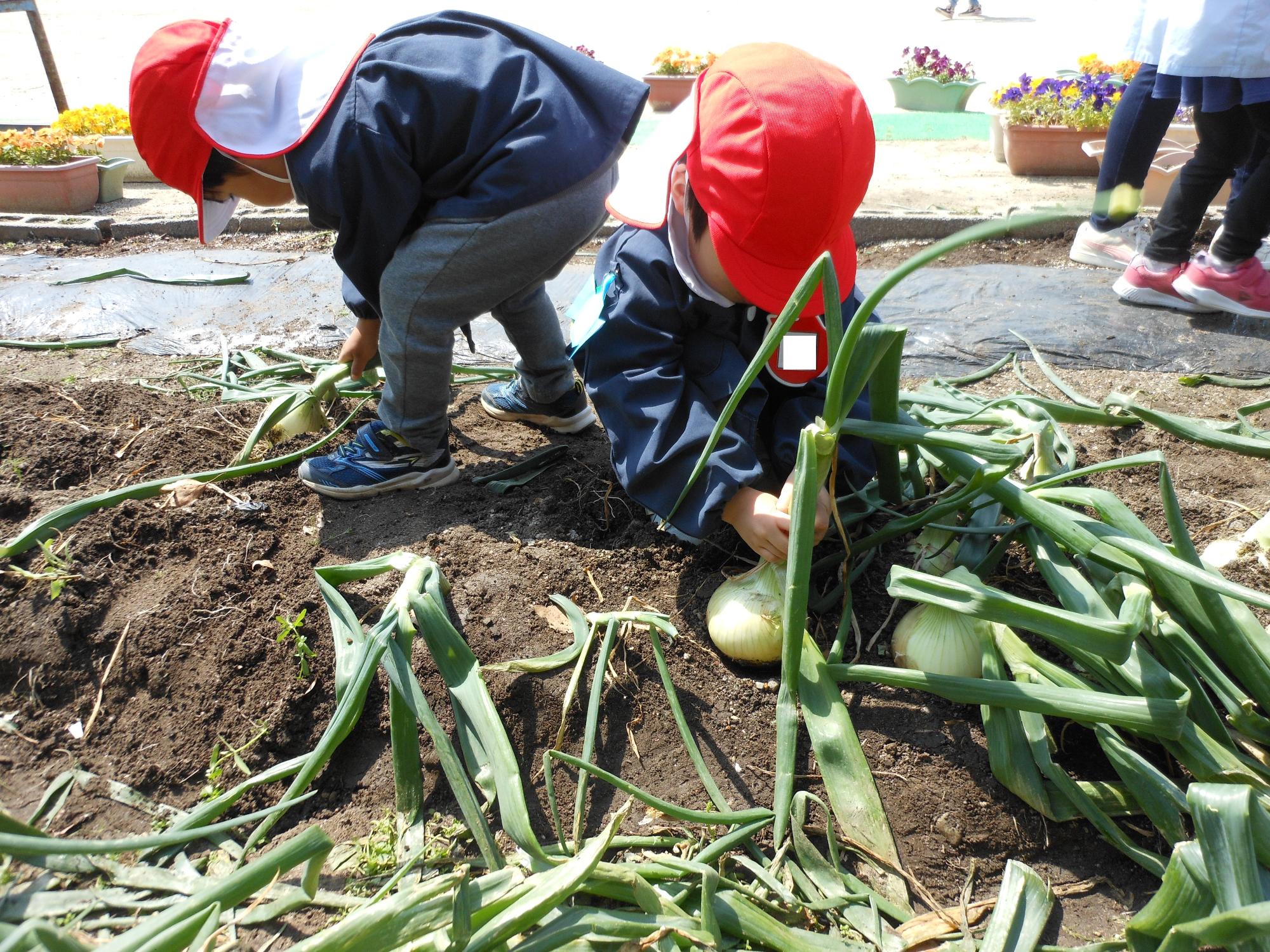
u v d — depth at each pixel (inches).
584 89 79.3
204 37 73.5
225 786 61.1
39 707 65.4
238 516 80.7
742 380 59.9
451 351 83.4
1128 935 49.8
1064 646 58.5
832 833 56.9
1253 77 113.1
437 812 59.6
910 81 287.1
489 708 56.9
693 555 79.5
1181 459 96.0
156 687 66.1
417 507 86.4
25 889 53.7
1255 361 120.3
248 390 103.2
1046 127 203.2
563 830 58.6
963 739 63.5
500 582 73.5
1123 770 56.6
